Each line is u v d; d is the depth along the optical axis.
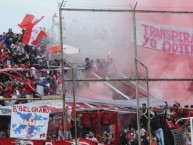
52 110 36.59
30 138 30.62
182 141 35.28
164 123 36.28
